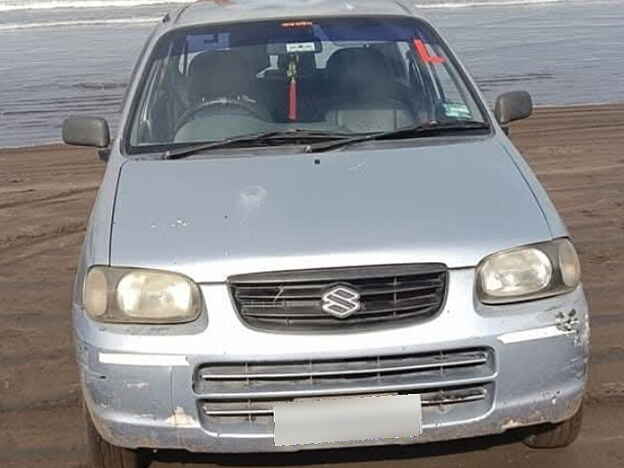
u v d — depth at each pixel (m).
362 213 3.39
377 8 5.03
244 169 3.78
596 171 8.84
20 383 4.75
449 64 4.64
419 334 3.17
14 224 7.71
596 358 4.76
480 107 4.35
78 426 4.28
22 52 19.50
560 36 20.42
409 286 3.21
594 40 19.58
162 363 3.17
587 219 7.25
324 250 3.21
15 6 30.28
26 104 13.72
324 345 3.14
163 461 3.85
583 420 4.12
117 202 3.62
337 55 4.62
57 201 8.43
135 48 19.64
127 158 4.07
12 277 6.41
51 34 23.06
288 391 3.15
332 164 3.79
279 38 4.71
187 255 3.25
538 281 3.30
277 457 3.82
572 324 3.29
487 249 3.26
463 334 3.18
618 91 13.88
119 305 3.26
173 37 4.78
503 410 3.24
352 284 3.19
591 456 3.81
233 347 3.15
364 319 3.19
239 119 4.30
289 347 3.14
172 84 4.50
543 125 11.33
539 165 9.20
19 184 9.13
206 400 3.20
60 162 10.09
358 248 3.21
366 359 3.17
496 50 18.33
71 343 5.24
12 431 4.27
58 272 6.49
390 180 3.62
